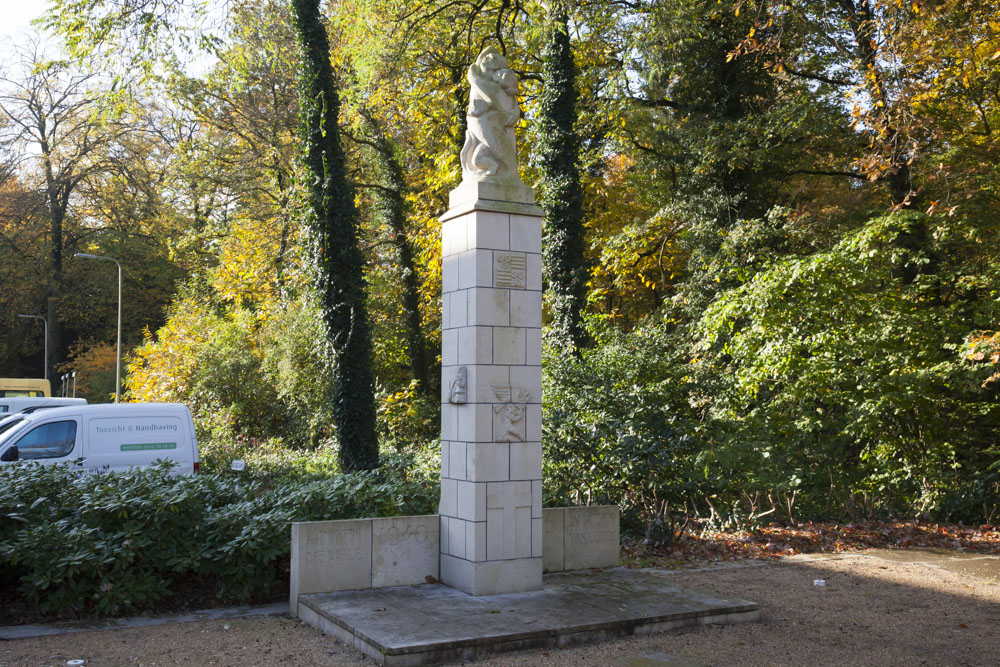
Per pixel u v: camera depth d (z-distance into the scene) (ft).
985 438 52.08
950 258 55.26
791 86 66.74
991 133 56.18
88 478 30.89
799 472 44.55
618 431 39.81
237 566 27.81
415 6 71.97
